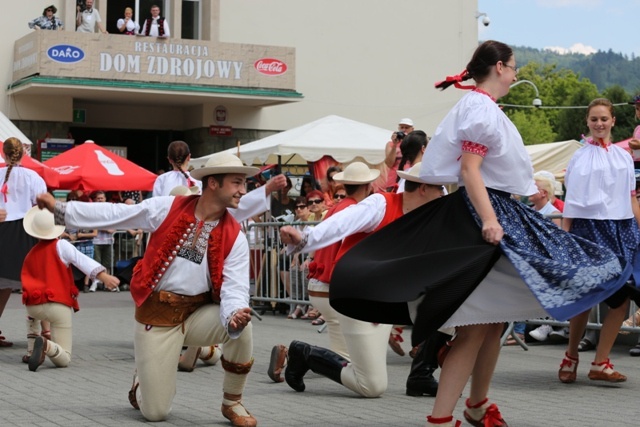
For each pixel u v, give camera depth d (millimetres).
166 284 6707
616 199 8609
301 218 15148
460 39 33500
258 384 8773
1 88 27688
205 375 9367
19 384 8867
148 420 6965
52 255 10039
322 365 8109
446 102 33281
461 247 5449
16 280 10992
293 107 31297
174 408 7516
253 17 30953
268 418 7094
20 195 11289
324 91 31859
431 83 33188
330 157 19719
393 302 5426
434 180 5816
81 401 7914
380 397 8047
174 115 30469
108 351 11305
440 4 33281
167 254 6621
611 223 8594
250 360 6793
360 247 5727
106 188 20812
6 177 11289
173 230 6605
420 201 6840
